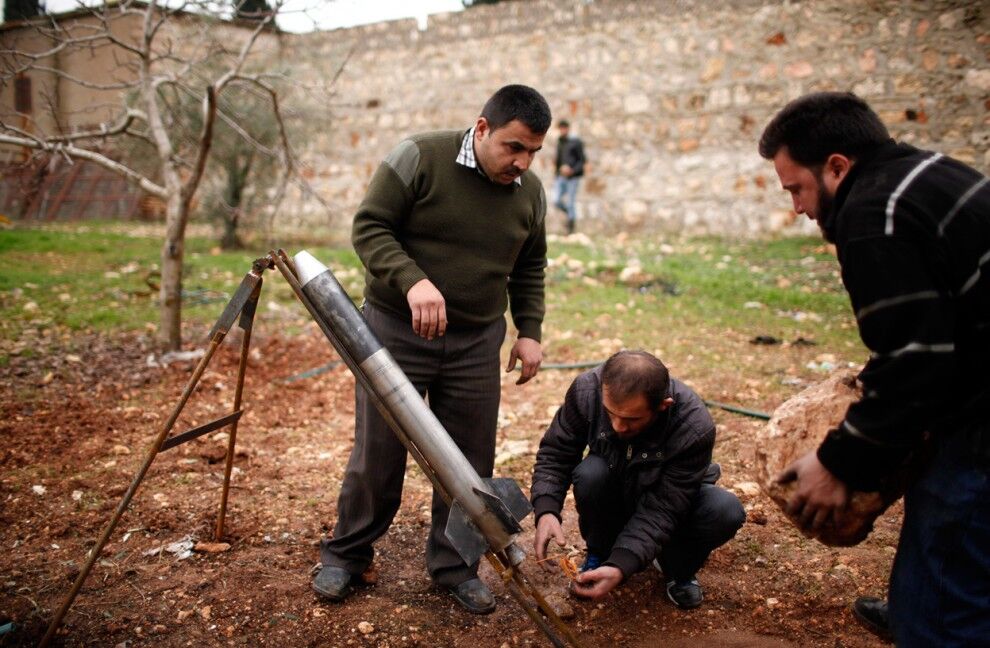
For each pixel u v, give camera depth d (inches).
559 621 94.5
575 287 352.2
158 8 267.6
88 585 122.3
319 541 138.0
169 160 243.3
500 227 109.3
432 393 117.6
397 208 106.8
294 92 528.4
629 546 102.0
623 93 522.3
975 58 417.1
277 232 586.2
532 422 200.8
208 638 109.5
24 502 149.8
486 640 110.0
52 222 673.0
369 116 623.2
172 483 160.7
